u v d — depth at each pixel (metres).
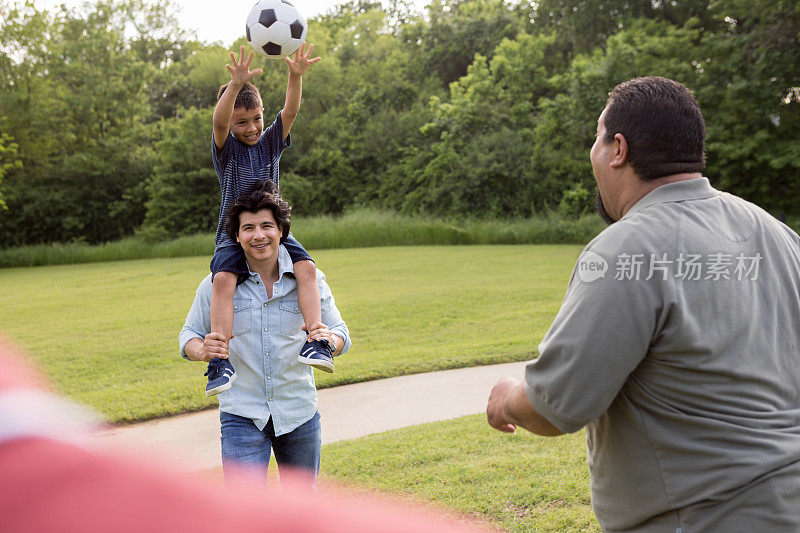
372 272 17.48
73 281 20.17
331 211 38.00
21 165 32.84
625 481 1.88
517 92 34.34
